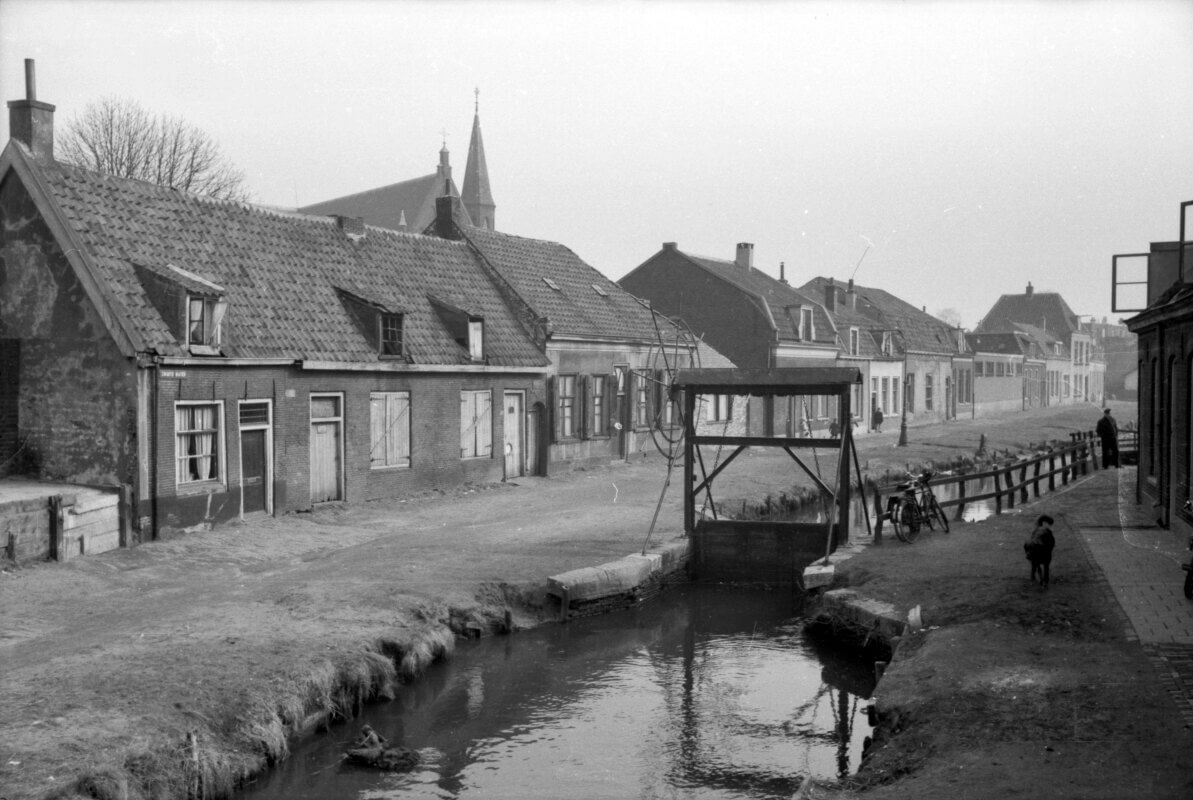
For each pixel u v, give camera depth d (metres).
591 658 13.85
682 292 44.41
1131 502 21.55
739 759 10.34
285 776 9.48
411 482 23.73
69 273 17.41
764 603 17.64
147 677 9.88
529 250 33.34
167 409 17.39
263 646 11.16
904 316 61.66
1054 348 88.19
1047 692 9.16
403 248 27.17
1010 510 21.58
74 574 14.70
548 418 28.81
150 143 38.50
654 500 24.20
